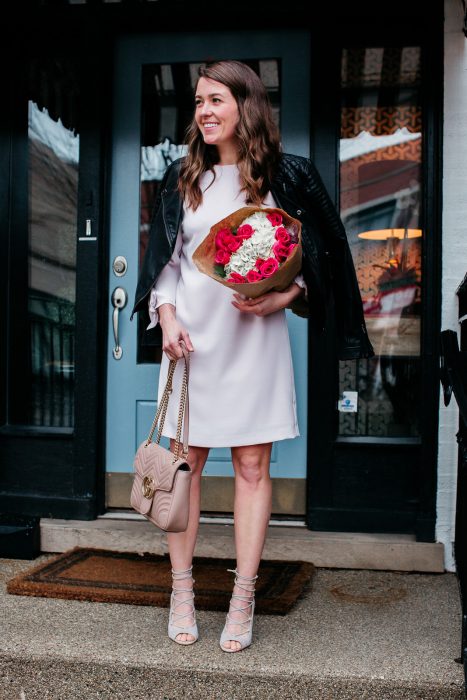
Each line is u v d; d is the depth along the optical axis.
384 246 3.10
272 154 2.17
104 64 3.17
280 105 3.15
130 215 3.23
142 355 3.21
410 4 2.98
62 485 3.19
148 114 3.25
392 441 3.00
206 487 3.16
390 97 3.10
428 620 2.35
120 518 3.15
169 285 2.23
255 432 2.15
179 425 2.09
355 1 2.99
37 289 3.32
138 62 3.23
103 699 2.01
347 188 3.12
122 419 3.21
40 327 3.32
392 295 3.10
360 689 1.93
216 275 2.01
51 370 3.31
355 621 2.33
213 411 2.15
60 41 3.29
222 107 2.13
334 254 2.29
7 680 2.06
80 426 3.14
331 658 2.05
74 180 3.29
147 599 2.42
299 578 2.66
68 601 2.47
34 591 2.50
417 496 2.98
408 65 3.09
